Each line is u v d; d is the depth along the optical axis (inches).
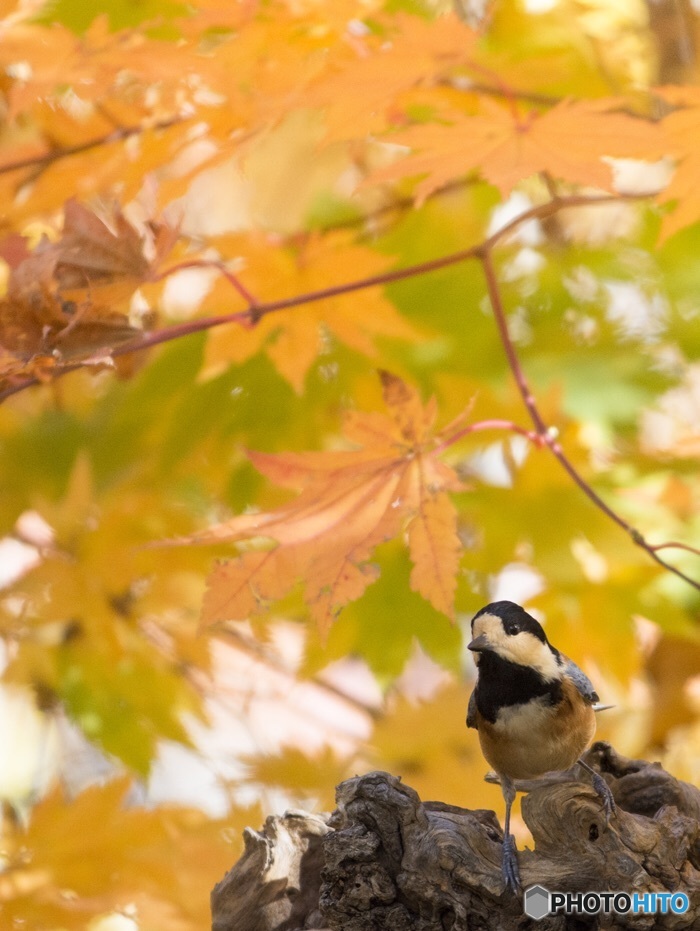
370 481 223.0
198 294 322.0
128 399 328.8
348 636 312.8
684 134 213.9
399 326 276.7
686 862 213.3
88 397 365.7
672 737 355.9
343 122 230.1
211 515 361.4
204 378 282.2
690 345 336.2
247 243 269.4
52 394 359.6
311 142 349.4
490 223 343.9
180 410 325.1
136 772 330.6
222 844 287.9
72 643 331.3
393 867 210.1
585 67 315.9
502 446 321.1
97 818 283.6
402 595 312.5
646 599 309.3
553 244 352.2
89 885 276.4
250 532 211.9
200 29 235.1
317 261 269.9
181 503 347.6
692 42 322.0
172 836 285.3
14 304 218.1
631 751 352.2
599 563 318.0
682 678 361.7
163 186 238.5
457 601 313.0
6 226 265.7
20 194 261.4
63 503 327.6
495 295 252.4
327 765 325.1
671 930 207.2
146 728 332.5
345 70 221.1
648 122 222.5
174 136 255.1
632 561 304.2
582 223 366.0
